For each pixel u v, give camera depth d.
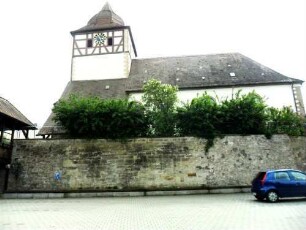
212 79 28.69
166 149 18.09
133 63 34.44
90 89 29.94
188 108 18.98
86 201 14.56
